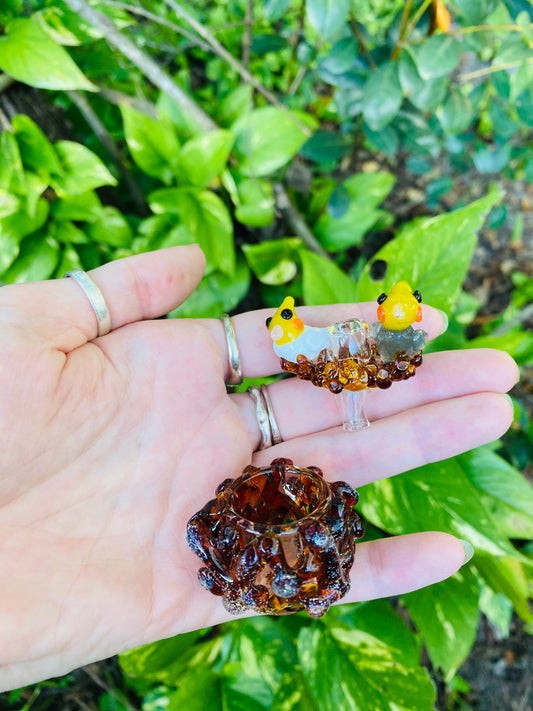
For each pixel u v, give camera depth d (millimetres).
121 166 252
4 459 139
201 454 164
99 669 233
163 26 267
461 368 171
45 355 142
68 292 157
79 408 149
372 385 154
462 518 172
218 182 226
